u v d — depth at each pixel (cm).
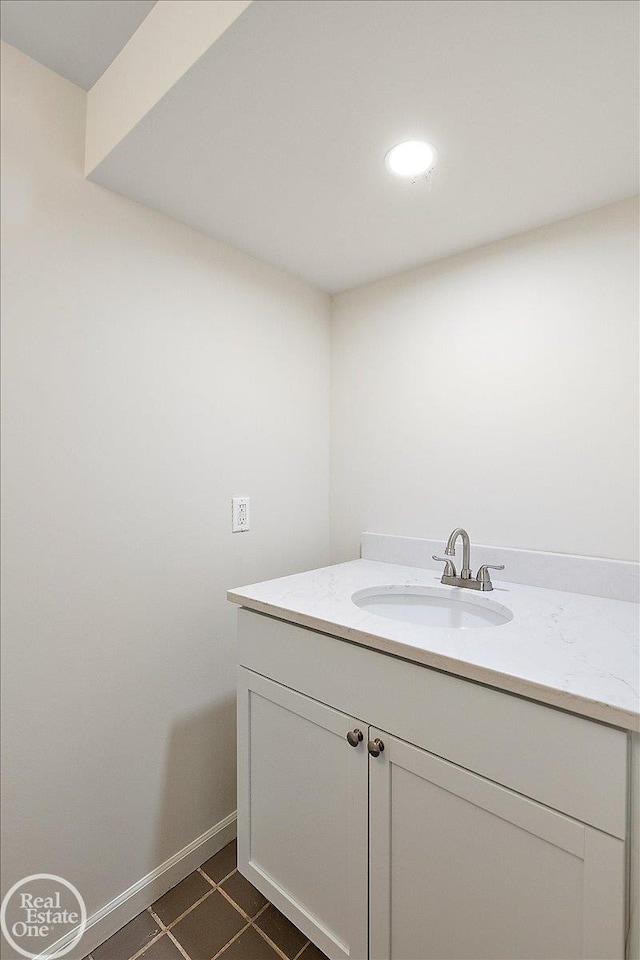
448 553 147
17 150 112
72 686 122
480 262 162
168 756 144
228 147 115
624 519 134
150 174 124
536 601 131
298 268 179
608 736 75
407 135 111
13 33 108
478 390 162
